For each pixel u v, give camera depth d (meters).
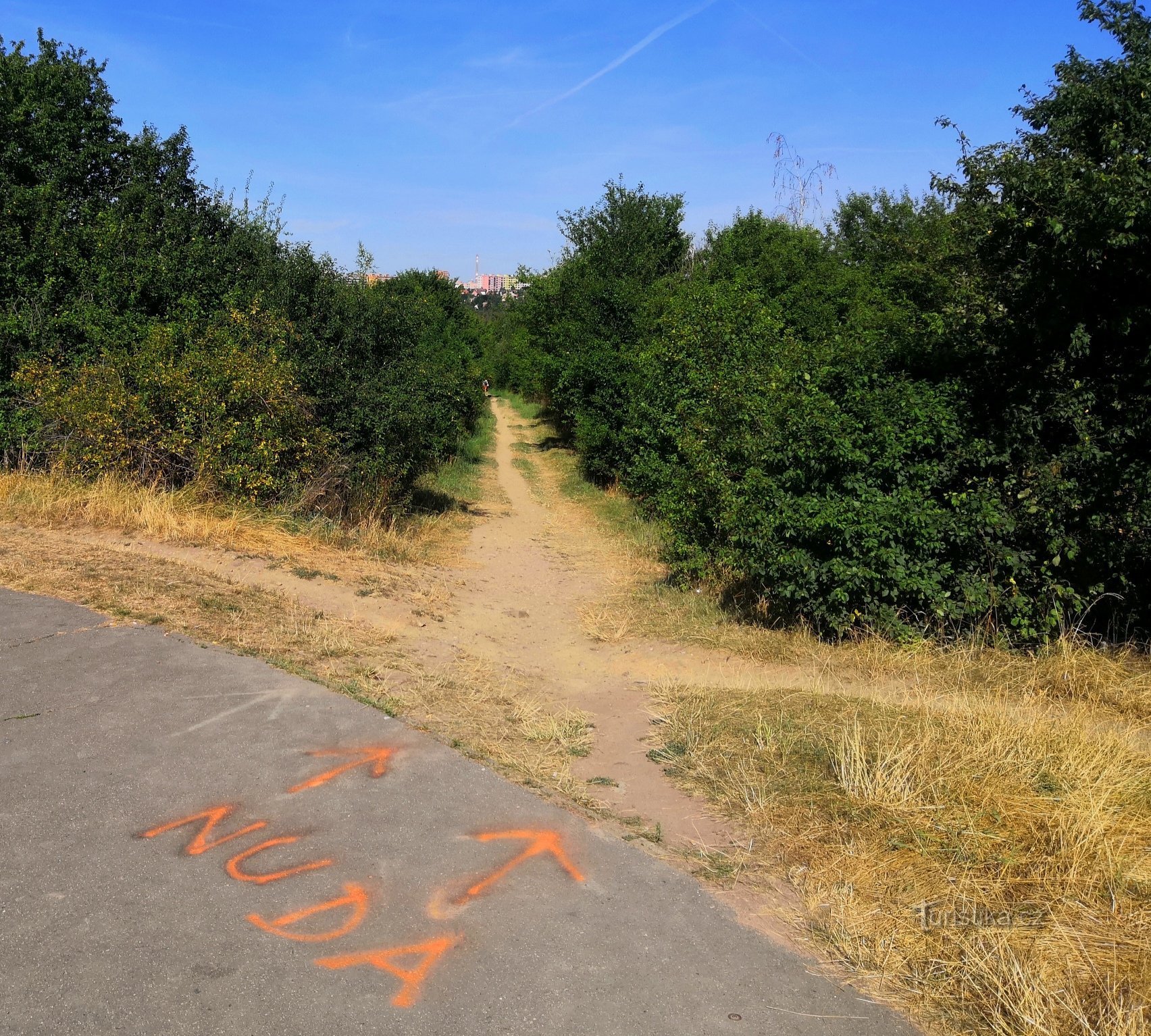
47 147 12.95
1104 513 6.43
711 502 9.14
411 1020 2.59
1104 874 3.37
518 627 8.42
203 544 8.53
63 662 5.17
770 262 19.02
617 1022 2.64
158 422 9.94
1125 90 6.45
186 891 3.14
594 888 3.35
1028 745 4.49
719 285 15.70
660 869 3.52
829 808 4.04
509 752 4.72
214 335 10.76
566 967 2.88
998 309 7.05
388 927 3.02
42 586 6.43
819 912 3.28
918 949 3.03
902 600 7.02
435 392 13.77
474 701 5.62
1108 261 6.35
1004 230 6.91
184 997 2.62
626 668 7.11
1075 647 6.36
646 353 13.69
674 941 3.05
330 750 4.35
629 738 5.27
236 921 3.00
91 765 4.01
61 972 2.69
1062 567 6.73
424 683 5.77
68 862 3.27
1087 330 6.70
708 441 9.42
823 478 7.34
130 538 8.32
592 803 4.15
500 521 15.59
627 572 11.18
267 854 3.41
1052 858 3.49
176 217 13.34
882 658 6.59
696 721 5.34
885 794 4.05
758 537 7.43
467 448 26.38
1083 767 4.22
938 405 7.08
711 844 3.80
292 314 12.38
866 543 6.79
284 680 5.20
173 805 3.73
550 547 13.30
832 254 22.28
